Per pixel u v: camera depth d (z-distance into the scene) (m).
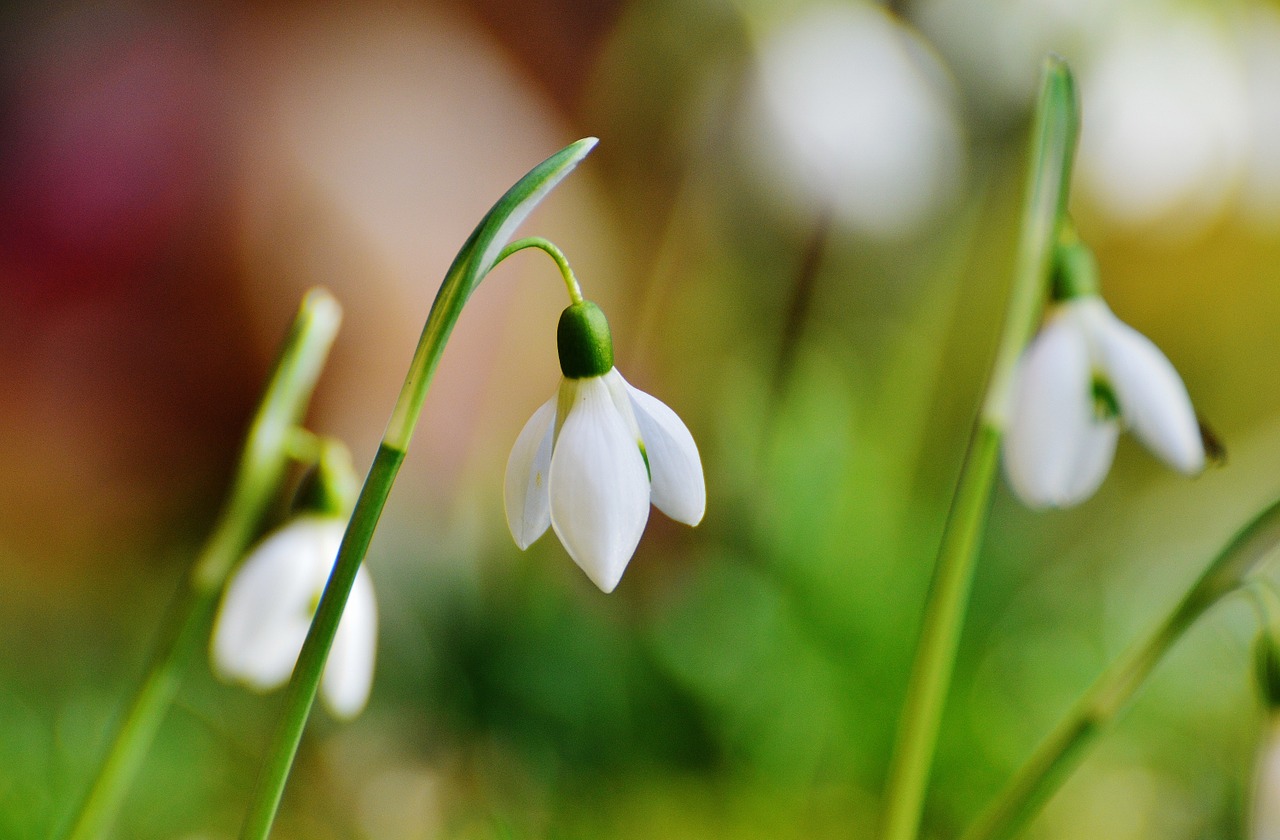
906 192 0.75
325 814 0.62
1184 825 0.63
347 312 0.77
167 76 0.78
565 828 0.61
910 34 0.78
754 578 0.68
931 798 0.63
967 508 0.46
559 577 0.72
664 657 0.67
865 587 0.68
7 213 0.77
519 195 0.40
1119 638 0.74
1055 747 0.46
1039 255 0.45
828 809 0.64
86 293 0.78
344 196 0.78
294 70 0.79
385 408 0.77
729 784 0.64
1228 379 1.11
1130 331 0.46
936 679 0.47
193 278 0.79
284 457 0.45
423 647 0.70
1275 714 0.45
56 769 0.56
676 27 0.78
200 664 0.65
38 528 0.78
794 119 0.73
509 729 0.67
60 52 0.79
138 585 0.79
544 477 0.41
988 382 0.46
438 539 0.74
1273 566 0.55
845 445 0.71
